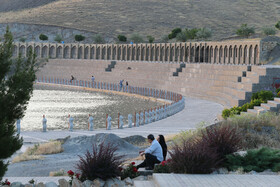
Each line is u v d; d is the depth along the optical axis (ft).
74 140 86.69
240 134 61.77
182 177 36.60
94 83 335.88
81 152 79.00
